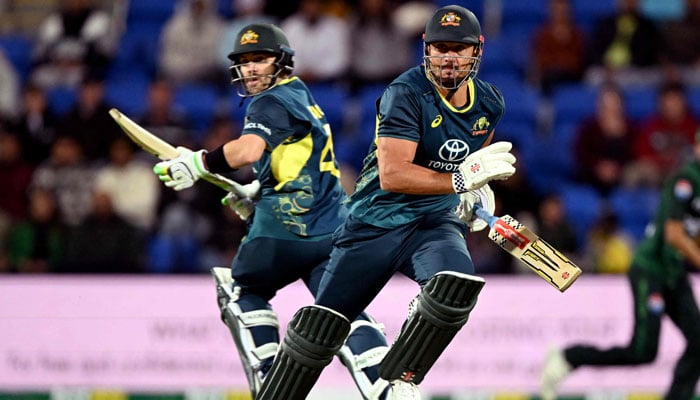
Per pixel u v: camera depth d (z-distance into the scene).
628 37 40.47
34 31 45.81
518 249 15.55
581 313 27.73
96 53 40.34
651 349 25.73
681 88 37.66
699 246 26.95
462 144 15.60
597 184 36.06
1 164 35.28
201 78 39.84
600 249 32.41
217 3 42.84
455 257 15.45
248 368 18.12
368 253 15.96
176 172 17.41
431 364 15.85
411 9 40.69
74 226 31.66
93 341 27.86
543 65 40.16
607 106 36.94
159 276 28.16
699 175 25.34
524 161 36.47
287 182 18.05
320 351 16.19
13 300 28.08
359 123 38.03
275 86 17.98
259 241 18.27
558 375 26.14
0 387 27.73
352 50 39.16
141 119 36.09
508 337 27.64
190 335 27.80
